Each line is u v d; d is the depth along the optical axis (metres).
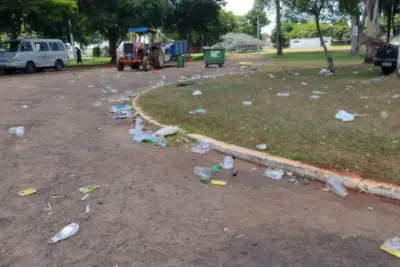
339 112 7.02
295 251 2.88
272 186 4.16
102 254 2.87
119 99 10.25
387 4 33.16
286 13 18.14
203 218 3.42
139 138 5.96
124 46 22.11
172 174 4.51
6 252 2.90
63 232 3.16
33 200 3.82
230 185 4.18
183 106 8.44
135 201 3.78
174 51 29.17
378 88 10.63
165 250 2.91
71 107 9.14
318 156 4.75
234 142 5.53
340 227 3.25
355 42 32.06
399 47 13.30
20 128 6.78
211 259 2.78
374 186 3.88
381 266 2.69
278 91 10.60
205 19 43.16
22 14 23.41
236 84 12.55
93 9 29.12
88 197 3.88
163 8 32.44
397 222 3.34
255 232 3.17
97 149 5.56
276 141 5.45
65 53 24.19
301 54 39.28
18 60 20.39
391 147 4.96
